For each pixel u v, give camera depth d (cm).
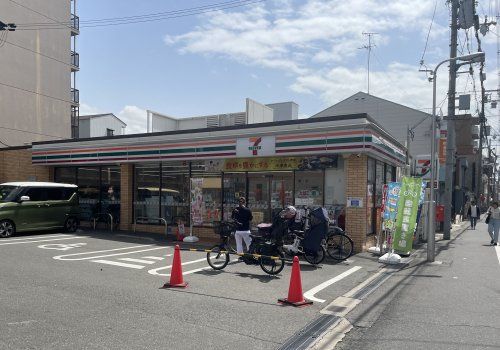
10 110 2706
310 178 1418
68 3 3200
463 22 1823
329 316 651
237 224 1056
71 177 1998
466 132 3875
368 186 1397
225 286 832
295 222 1099
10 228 1519
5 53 2681
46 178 2028
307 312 670
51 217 1645
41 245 1328
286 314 655
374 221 1491
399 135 3391
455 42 1938
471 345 536
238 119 2414
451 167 1927
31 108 2858
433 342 547
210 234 1577
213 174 1589
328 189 1391
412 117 3366
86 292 748
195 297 740
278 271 944
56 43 3080
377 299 774
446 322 634
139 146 1681
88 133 4047
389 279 956
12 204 1526
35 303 669
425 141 3297
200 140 1529
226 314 644
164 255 1189
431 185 1230
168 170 1700
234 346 515
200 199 1510
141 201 1773
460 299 775
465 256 1332
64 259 1085
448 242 1772
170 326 580
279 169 1452
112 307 661
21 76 2792
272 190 1477
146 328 568
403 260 1191
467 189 5038
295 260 721
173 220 1681
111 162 1767
